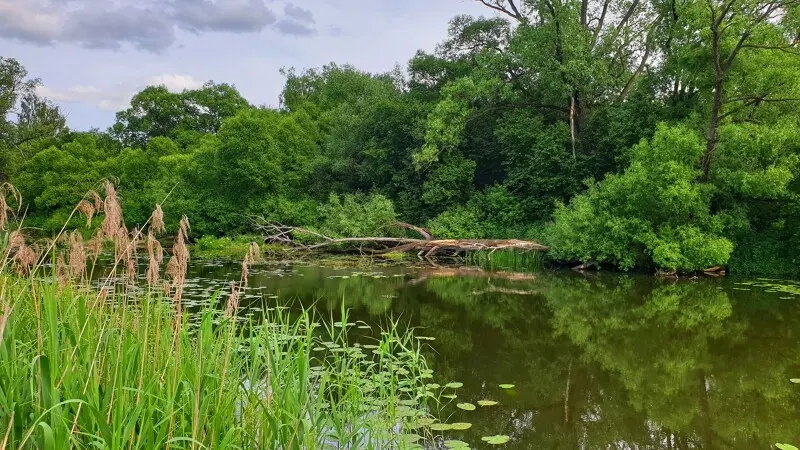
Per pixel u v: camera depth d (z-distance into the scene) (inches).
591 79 841.5
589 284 576.4
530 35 858.1
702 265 628.1
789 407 238.2
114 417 106.5
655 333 366.3
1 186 136.9
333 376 245.1
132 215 1002.1
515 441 201.8
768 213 701.3
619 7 941.8
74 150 1296.8
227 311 159.9
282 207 917.8
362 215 856.3
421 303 456.8
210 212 941.2
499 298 487.8
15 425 110.3
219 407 131.6
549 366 293.3
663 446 199.2
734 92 685.9
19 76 1294.3
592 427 215.6
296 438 141.5
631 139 765.9
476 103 968.3
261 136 976.3
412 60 1127.0
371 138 1013.2
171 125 1947.6
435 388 255.6
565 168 832.9
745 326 386.3
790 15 649.6
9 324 128.6
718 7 650.2
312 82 1925.4
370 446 165.5
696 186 622.5
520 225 855.1
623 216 666.8
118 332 149.6
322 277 588.7
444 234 845.8
